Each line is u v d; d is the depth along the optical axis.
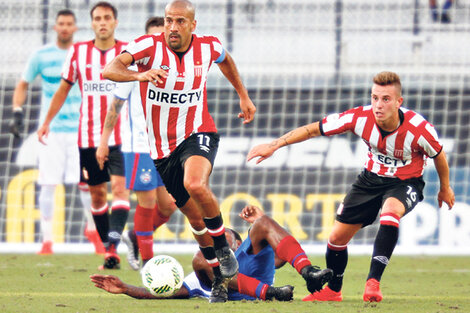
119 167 26.16
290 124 42.16
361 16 50.03
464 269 28.66
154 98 17.33
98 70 26.61
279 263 18.86
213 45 17.80
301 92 42.53
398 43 49.06
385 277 25.66
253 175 38.69
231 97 42.34
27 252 33.88
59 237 37.16
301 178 38.44
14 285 21.03
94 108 26.66
